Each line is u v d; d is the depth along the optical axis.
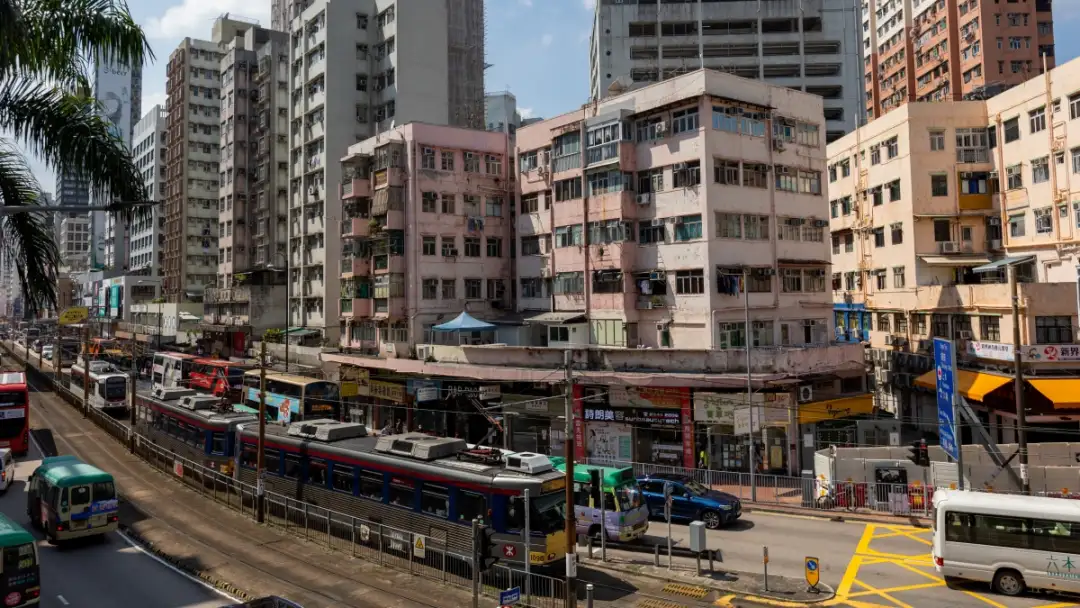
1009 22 60.69
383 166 40.59
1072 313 28.80
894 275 38.72
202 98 83.50
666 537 21.30
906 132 37.28
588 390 31.09
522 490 17.02
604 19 66.75
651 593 16.61
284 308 60.22
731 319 30.27
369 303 42.97
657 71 66.31
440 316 40.12
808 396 29.08
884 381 39.53
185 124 82.19
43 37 9.77
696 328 30.20
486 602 15.78
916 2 69.56
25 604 15.06
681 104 30.86
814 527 22.17
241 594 16.53
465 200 41.50
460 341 39.91
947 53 64.31
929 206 36.66
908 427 37.12
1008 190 34.62
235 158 67.38
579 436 31.41
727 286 30.17
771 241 32.06
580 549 20.19
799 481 26.94
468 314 37.31
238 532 21.86
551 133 36.34
